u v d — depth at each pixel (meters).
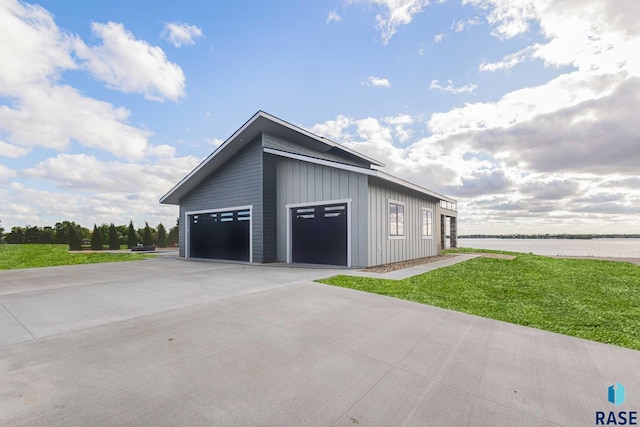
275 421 2.14
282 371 2.93
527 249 24.78
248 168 13.33
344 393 2.54
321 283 7.34
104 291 6.70
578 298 6.10
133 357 3.21
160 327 4.18
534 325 4.47
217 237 14.85
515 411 2.32
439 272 9.21
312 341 3.72
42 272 10.34
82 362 3.07
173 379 2.74
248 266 11.52
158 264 12.81
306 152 14.88
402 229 12.88
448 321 4.59
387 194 11.70
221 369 2.95
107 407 2.27
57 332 3.98
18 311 5.03
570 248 26.84
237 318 4.61
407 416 2.23
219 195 14.68
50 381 2.67
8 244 30.28
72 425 2.04
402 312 5.02
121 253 20.39
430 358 3.29
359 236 10.40
